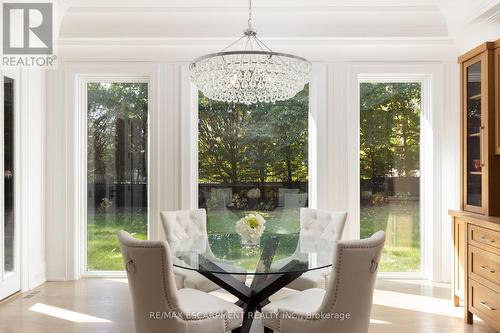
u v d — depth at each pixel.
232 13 3.92
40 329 2.86
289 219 4.19
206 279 3.01
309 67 2.74
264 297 2.59
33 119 3.91
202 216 3.61
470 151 3.18
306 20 3.98
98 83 4.27
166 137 4.13
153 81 4.13
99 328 2.87
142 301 2.07
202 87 2.81
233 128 4.22
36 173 3.96
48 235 4.14
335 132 4.12
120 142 4.26
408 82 4.22
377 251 2.01
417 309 3.26
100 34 3.98
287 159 4.21
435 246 4.05
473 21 3.47
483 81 2.97
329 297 1.99
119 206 4.25
